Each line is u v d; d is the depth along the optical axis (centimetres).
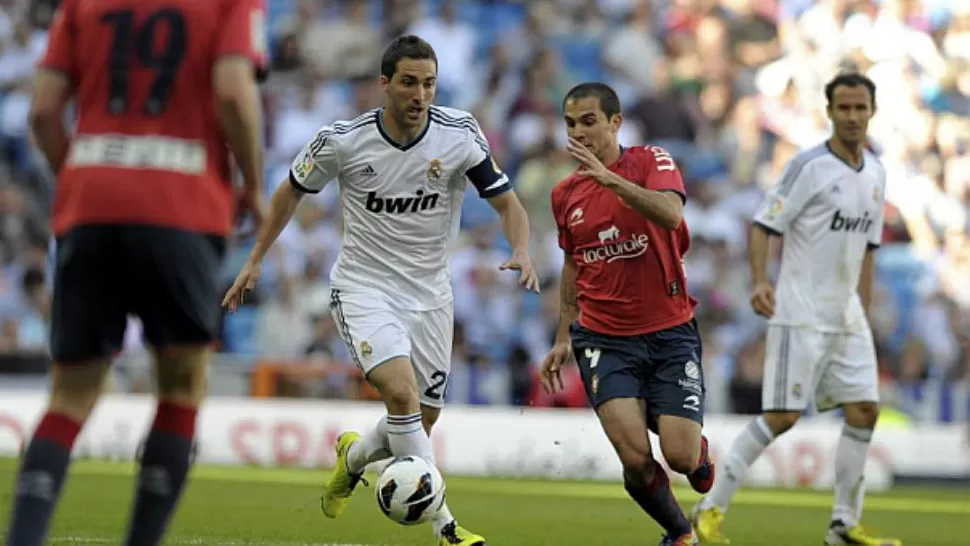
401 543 2802
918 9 8688
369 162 2556
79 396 1780
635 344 2636
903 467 5631
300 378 5556
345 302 2584
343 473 2770
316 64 7700
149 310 1750
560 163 7106
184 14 1750
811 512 4078
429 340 2627
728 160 7838
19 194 6800
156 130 1725
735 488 3184
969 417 6119
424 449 2495
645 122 7744
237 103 1709
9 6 7531
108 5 1767
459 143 2575
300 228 6556
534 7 8288
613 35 8181
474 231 6606
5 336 5622
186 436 1780
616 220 2612
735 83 8300
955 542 3316
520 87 7638
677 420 2581
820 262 3181
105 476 4266
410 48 2484
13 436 5212
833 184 3155
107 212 1698
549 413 5434
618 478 5281
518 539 3031
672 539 2652
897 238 7862
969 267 7844
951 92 8525
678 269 2642
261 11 1794
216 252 1755
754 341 5956
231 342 6406
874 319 6938
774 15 8612
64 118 1814
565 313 2764
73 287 1738
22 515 1691
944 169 8231
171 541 2712
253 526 3050
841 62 8512
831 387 3198
